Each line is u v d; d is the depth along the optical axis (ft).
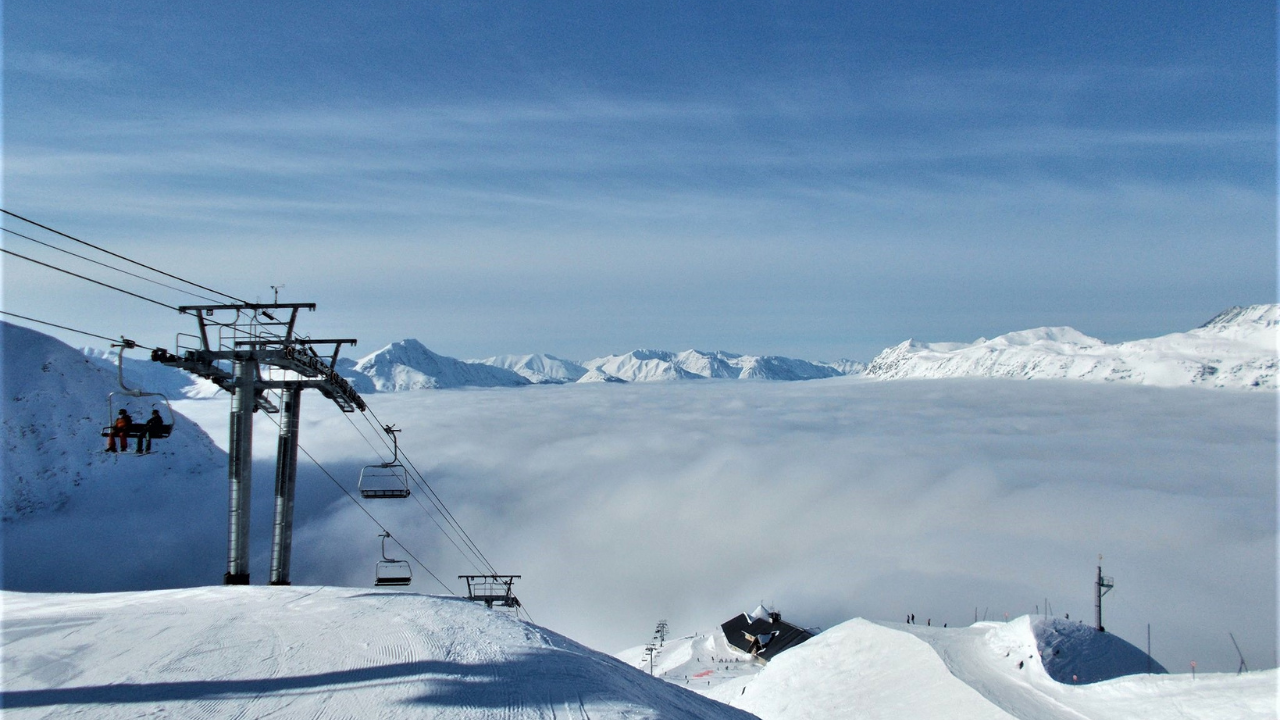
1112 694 120.47
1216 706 102.17
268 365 72.43
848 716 142.31
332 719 31.83
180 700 33.47
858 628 183.21
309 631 47.06
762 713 161.07
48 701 33.01
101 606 54.39
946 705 129.49
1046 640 152.35
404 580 106.22
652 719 36.45
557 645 49.80
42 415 350.43
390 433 96.68
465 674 39.32
